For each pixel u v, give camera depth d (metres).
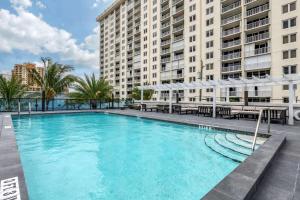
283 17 27.34
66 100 19.86
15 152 4.41
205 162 5.70
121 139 8.72
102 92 24.89
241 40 32.59
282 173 3.63
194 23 40.56
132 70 65.44
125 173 4.93
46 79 21.94
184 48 42.66
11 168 3.47
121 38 73.38
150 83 54.38
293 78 10.44
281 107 12.66
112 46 81.44
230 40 35.72
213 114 14.24
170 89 18.22
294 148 5.43
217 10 36.16
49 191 3.94
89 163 5.64
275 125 10.02
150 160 5.91
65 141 8.33
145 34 57.31
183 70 43.59
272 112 11.59
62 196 3.75
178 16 46.78
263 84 13.17
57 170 5.10
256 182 2.98
